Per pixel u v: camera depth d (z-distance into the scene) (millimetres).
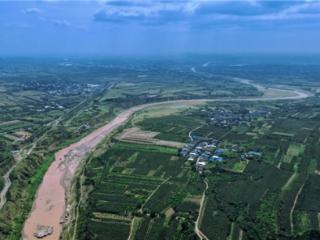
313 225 182875
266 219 189625
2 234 182000
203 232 179625
